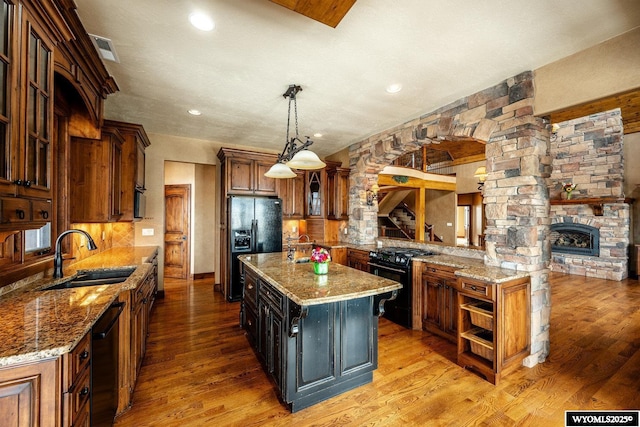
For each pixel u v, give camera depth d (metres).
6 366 0.95
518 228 2.64
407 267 3.54
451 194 9.95
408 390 2.26
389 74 2.61
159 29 1.97
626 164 6.16
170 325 3.55
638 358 2.71
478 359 2.52
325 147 5.55
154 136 4.65
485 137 2.92
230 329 3.44
